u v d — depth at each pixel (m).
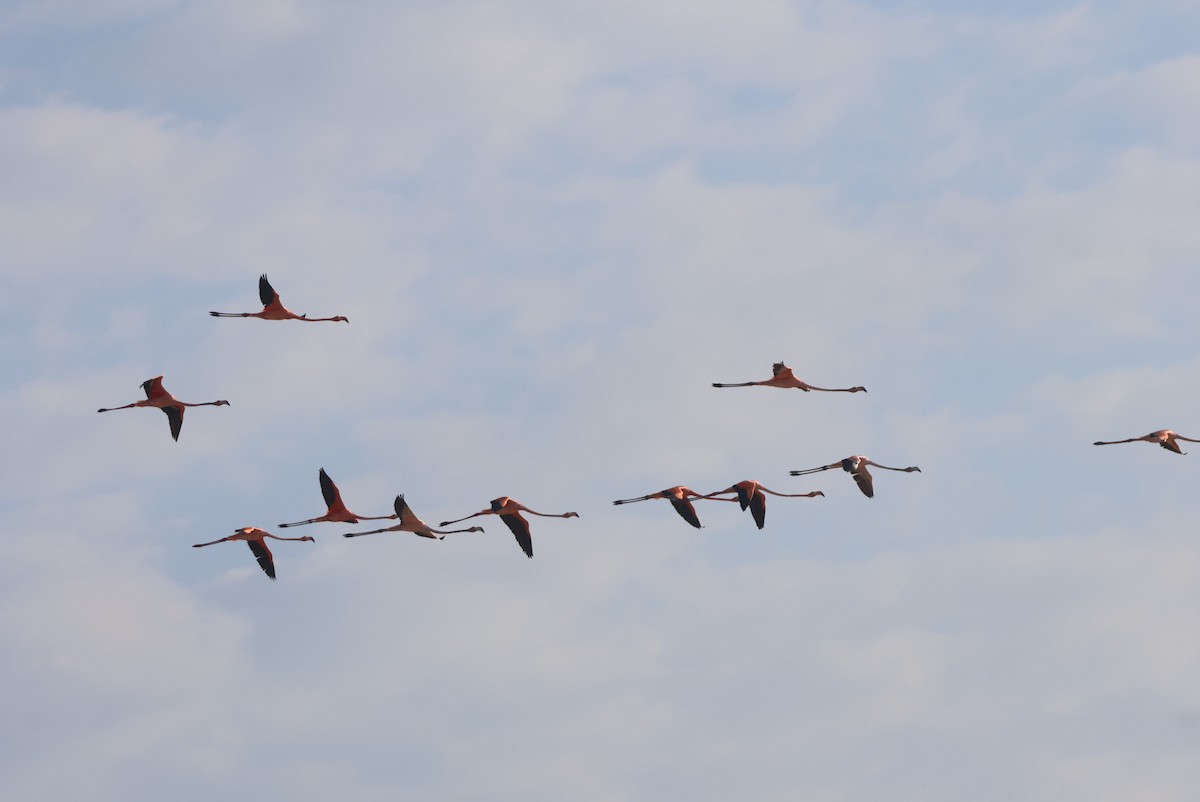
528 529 71.38
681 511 73.00
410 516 69.69
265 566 71.31
